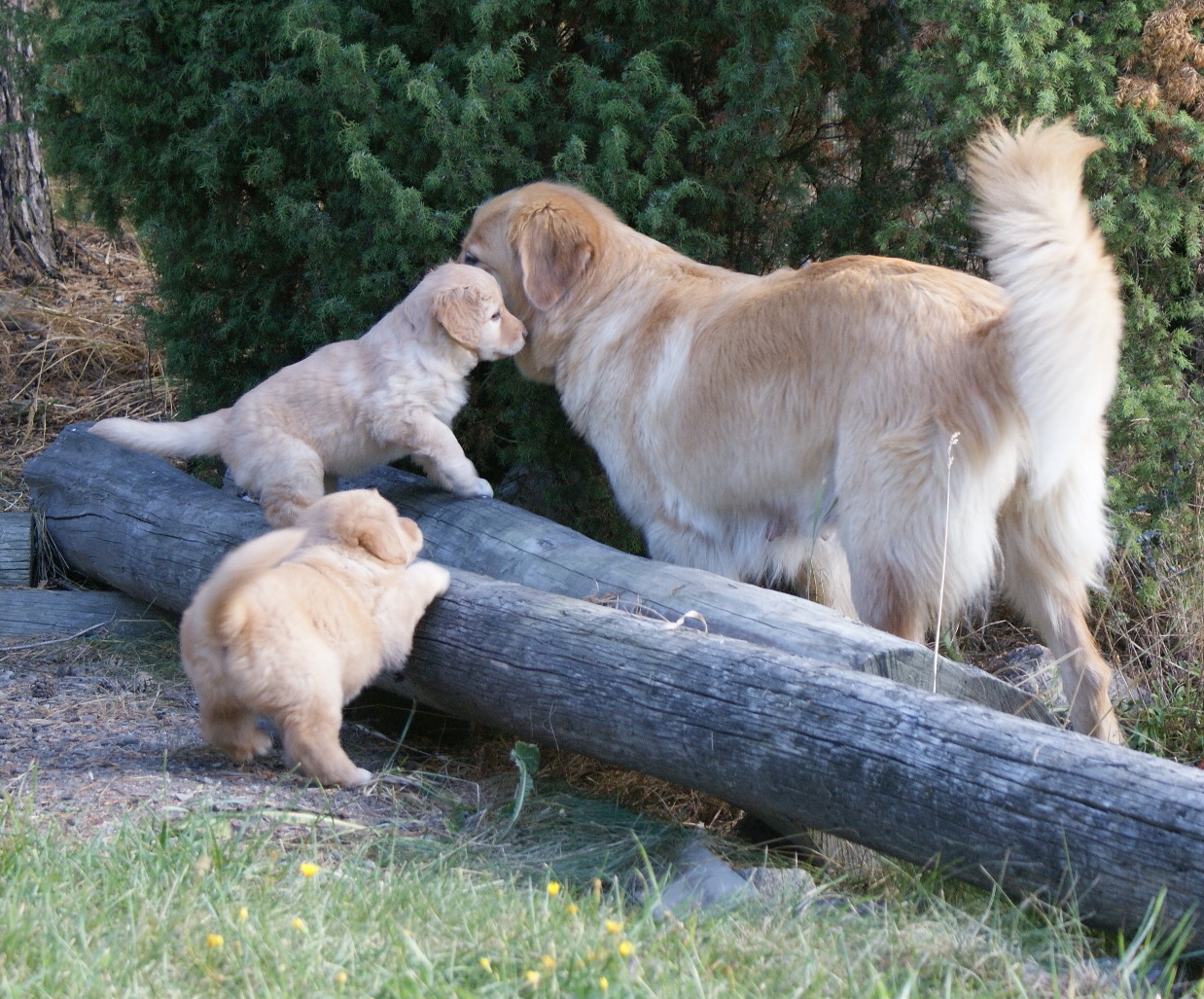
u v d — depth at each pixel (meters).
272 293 6.46
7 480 7.20
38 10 6.83
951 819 2.90
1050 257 3.66
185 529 5.23
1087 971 2.66
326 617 3.72
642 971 2.54
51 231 10.18
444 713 4.59
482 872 3.31
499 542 4.66
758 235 6.18
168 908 2.71
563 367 5.28
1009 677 5.43
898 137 6.18
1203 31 5.37
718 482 4.63
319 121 5.97
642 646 3.57
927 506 3.96
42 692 4.86
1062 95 5.29
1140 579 5.75
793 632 3.67
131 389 8.41
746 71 5.57
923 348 4.00
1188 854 2.59
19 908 2.62
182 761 4.02
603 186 5.63
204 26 5.97
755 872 3.34
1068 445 3.74
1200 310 5.66
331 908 2.81
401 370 4.89
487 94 5.59
